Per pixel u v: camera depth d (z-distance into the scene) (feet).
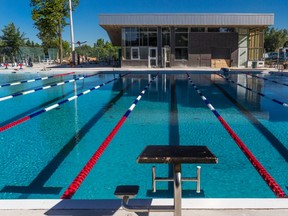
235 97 32.19
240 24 73.46
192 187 11.07
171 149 6.32
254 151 15.24
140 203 7.64
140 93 35.76
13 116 24.23
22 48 120.06
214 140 16.97
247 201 7.66
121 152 15.14
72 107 27.48
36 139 17.80
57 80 51.96
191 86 41.88
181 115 23.32
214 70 69.21
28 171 13.10
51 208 7.47
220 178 11.87
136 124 20.67
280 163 13.61
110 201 7.77
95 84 45.21
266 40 199.11
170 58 79.82
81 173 12.52
